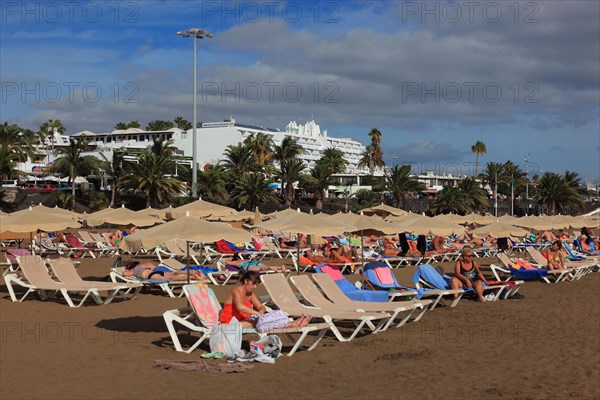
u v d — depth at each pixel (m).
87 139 102.81
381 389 6.57
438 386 6.73
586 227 28.55
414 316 11.32
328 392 6.43
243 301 8.56
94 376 6.81
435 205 69.94
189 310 8.88
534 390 6.61
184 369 7.19
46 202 53.47
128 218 17.84
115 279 13.75
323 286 10.65
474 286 13.18
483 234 21.41
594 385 6.82
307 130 135.00
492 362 7.86
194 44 35.50
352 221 15.74
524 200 103.50
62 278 12.62
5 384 6.36
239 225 30.45
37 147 94.12
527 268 17.47
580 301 13.27
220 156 100.56
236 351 7.90
